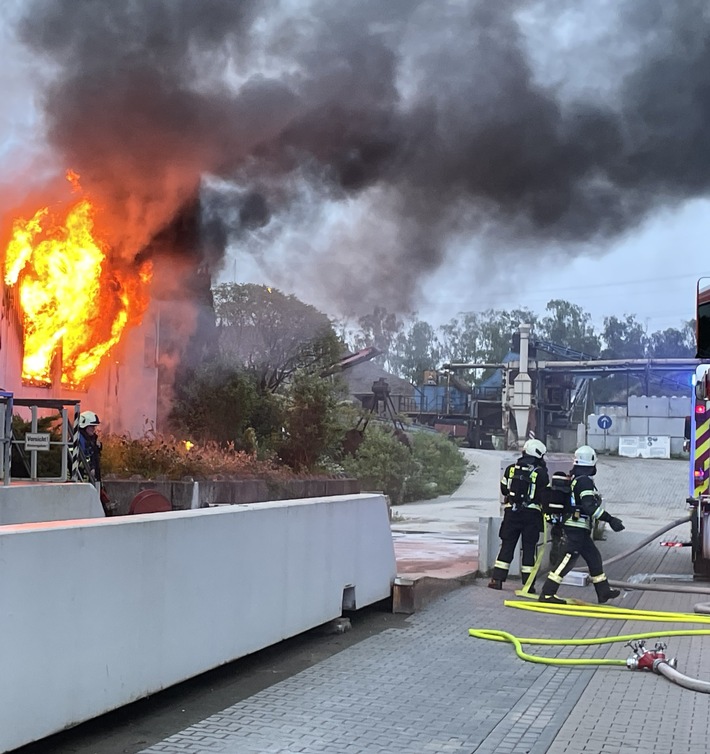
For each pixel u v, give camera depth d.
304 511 6.76
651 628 7.91
